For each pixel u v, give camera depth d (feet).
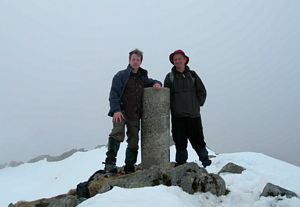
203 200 9.07
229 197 9.56
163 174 9.91
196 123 11.68
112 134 11.21
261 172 14.55
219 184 9.61
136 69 11.71
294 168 16.74
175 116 11.64
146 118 11.91
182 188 9.27
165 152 11.89
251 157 18.48
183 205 8.28
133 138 11.38
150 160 11.79
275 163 17.48
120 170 12.06
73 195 11.49
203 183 9.40
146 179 9.91
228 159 18.43
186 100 11.51
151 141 11.82
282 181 11.71
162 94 11.87
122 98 11.56
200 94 11.86
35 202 11.71
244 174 12.85
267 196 9.43
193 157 34.99
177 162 11.65
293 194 9.54
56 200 10.91
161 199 8.20
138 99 11.65
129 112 11.46
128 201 8.27
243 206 9.12
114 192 8.74
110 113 11.41
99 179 10.79
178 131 11.71
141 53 11.73
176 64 11.66
